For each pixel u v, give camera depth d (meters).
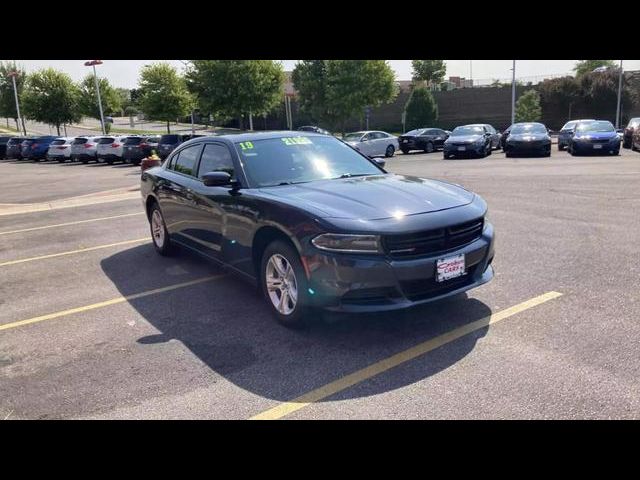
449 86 71.06
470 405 3.12
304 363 3.77
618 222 7.83
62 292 5.73
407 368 3.61
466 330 4.18
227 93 28.66
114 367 3.86
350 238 3.79
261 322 4.57
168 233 6.65
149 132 56.50
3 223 10.50
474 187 12.30
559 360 3.60
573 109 49.22
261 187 4.83
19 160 38.62
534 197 10.48
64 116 50.00
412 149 30.02
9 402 3.42
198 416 3.17
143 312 4.98
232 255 5.05
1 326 4.80
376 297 3.87
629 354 3.64
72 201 13.48
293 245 4.16
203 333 4.41
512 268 5.72
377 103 42.25
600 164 16.97
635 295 4.75
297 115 52.47
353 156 5.69
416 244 3.88
